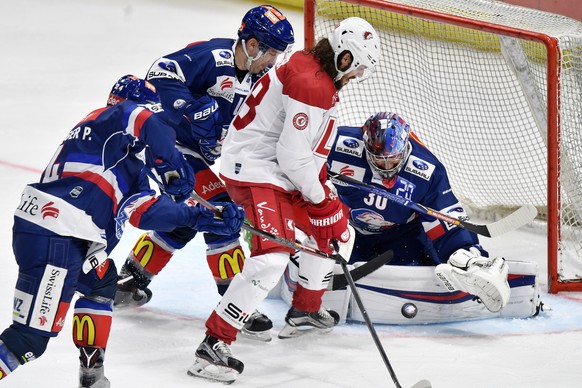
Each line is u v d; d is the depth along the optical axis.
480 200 21.56
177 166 12.25
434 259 17.12
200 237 20.34
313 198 13.99
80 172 11.88
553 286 17.50
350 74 13.68
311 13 20.22
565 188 18.53
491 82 26.14
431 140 23.69
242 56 15.23
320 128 13.77
